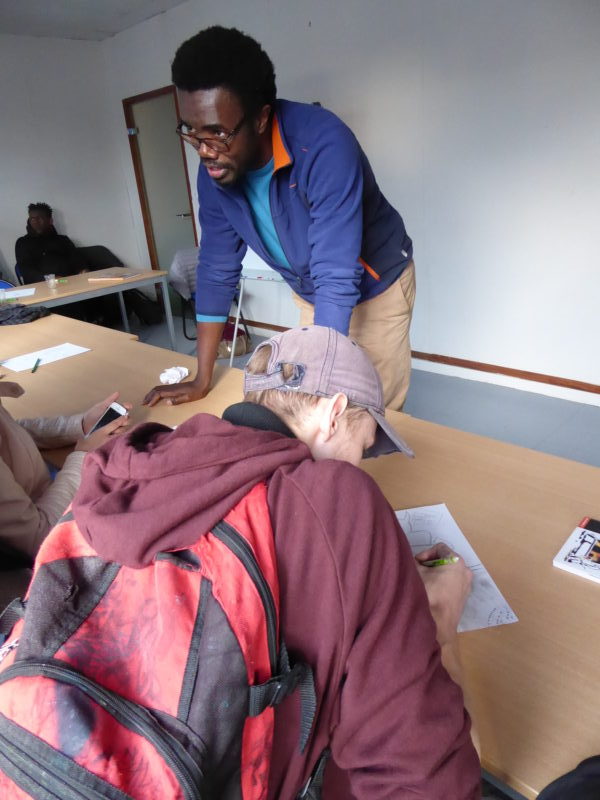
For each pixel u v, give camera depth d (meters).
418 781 0.47
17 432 1.23
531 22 2.61
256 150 1.19
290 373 0.63
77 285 3.68
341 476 0.50
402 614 0.48
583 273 2.82
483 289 3.25
